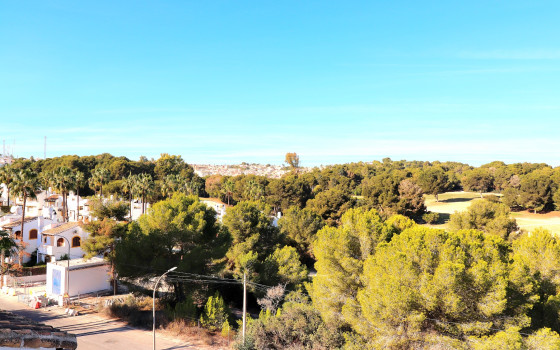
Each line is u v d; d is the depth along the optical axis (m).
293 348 24.50
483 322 18.80
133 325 32.34
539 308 20.70
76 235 51.06
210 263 38.09
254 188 98.12
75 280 40.94
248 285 36.97
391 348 20.36
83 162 140.38
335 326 25.23
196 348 27.38
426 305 19.11
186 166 176.88
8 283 44.56
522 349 17.28
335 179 143.88
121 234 40.38
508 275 18.98
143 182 79.38
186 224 35.28
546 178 107.25
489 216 59.25
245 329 26.34
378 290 20.55
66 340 7.02
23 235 51.44
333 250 25.73
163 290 40.88
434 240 20.94
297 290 35.81
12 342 5.85
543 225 90.25
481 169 169.12
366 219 25.78
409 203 91.00
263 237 47.16
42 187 84.88
